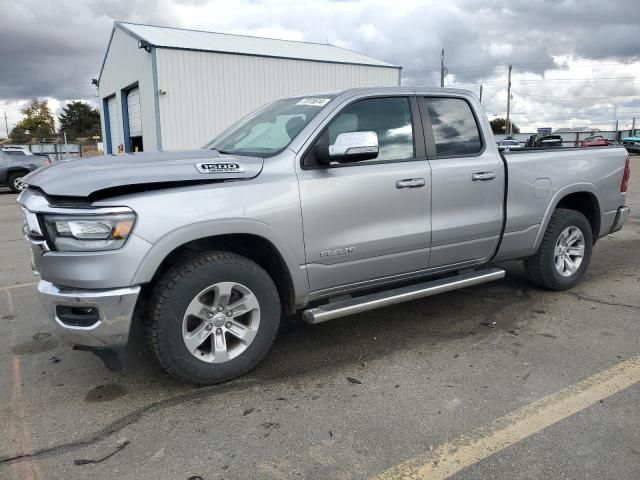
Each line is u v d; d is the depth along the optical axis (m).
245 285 3.52
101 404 3.33
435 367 3.80
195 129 20.77
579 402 3.27
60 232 3.11
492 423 3.05
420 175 4.19
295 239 3.63
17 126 79.50
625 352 4.01
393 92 4.26
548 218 5.18
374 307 4.01
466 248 4.61
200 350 3.53
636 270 6.40
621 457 2.71
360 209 3.89
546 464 2.67
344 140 3.65
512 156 4.86
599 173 5.57
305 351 4.12
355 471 2.64
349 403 3.31
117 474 2.63
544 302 5.21
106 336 3.13
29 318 4.96
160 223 3.15
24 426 3.09
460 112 4.64
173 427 3.06
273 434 2.97
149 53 20.16
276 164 3.63
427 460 2.72
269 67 21.94
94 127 108.62
